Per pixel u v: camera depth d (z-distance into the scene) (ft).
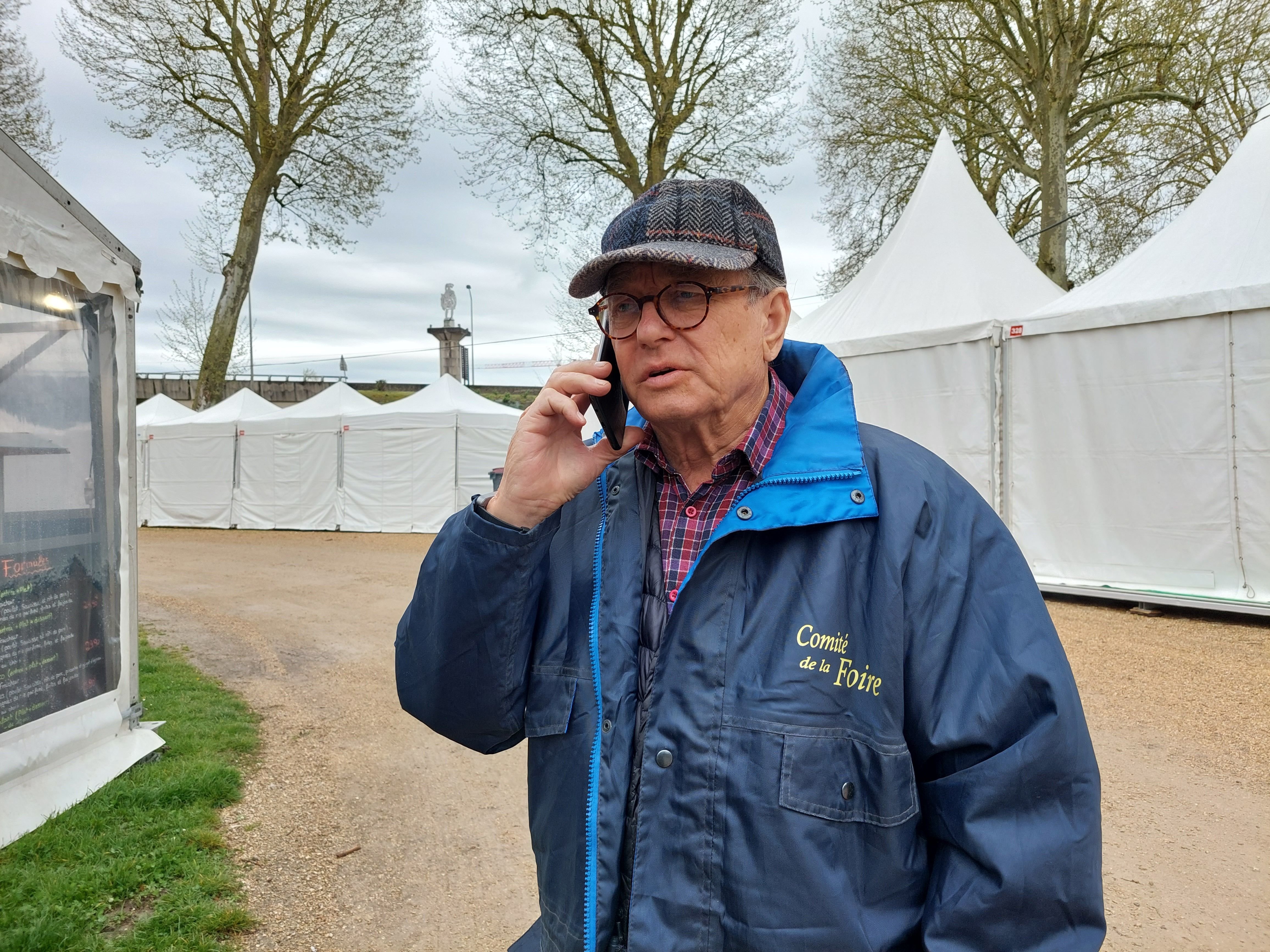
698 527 3.78
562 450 3.66
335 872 9.58
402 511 49.52
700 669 3.32
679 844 3.21
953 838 3.12
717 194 3.57
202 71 57.11
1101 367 21.91
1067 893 2.97
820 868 3.03
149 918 8.25
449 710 3.89
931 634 3.25
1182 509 20.56
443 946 8.15
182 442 55.42
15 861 9.16
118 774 11.71
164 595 30.17
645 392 3.59
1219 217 21.71
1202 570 20.27
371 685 17.89
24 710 10.56
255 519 53.16
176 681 17.43
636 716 3.54
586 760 3.55
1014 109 52.39
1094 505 22.17
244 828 10.59
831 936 3.00
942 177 33.14
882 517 3.39
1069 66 46.44
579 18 50.70
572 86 52.01
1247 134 23.39
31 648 10.73
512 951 4.24
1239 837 9.82
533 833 3.88
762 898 3.04
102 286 12.11
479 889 9.29
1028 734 3.10
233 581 33.37
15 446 10.61
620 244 3.63
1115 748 12.73
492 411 50.52
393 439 49.67
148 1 53.47
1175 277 21.29
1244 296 19.20
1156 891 8.77
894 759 3.15
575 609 3.83
